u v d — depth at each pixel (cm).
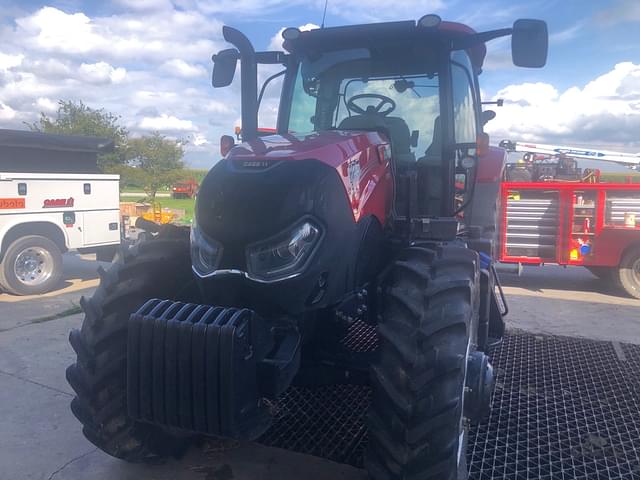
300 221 247
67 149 864
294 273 244
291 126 393
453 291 257
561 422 366
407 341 242
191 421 233
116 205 894
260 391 240
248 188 254
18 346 527
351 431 356
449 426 237
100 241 874
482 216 520
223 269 251
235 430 227
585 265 819
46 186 802
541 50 341
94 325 276
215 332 226
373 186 295
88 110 2938
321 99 387
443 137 360
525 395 408
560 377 443
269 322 257
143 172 3064
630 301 764
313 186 252
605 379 439
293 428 359
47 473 310
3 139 784
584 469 310
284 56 397
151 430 290
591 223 809
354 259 274
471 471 307
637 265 786
